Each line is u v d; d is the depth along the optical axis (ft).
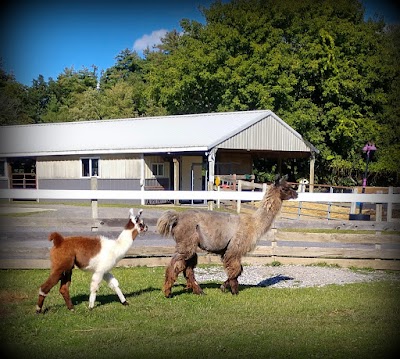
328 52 101.04
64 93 187.01
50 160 94.17
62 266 20.29
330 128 107.76
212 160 78.48
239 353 16.47
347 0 106.93
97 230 32.30
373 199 34.27
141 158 84.74
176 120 98.68
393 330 19.13
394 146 104.88
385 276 30.76
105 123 106.93
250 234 24.39
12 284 26.37
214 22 113.29
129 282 27.40
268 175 109.70
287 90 100.53
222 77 106.83
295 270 32.01
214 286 27.14
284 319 20.53
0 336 17.95
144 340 17.71
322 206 62.80
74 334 18.31
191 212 24.20
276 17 106.63
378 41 107.14
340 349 16.97
